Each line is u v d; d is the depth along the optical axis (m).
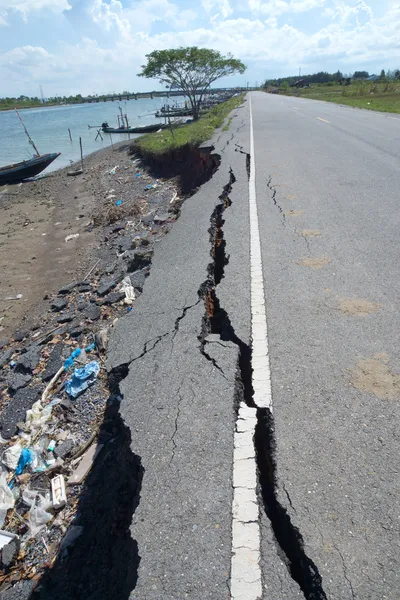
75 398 5.15
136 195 16.84
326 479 2.50
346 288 4.64
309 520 2.28
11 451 4.68
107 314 7.23
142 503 2.49
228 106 37.41
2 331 8.37
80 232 14.17
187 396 3.33
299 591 1.99
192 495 2.50
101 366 5.53
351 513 2.29
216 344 3.96
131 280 8.00
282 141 14.51
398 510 2.29
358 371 3.37
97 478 3.92
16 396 5.64
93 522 3.44
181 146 18.19
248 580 2.04
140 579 2.09
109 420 4.55
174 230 7.41
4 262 12.42
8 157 38.41
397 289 4.53
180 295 5.04
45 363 6.34
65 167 30.23
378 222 6.46
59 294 9.23
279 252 5.75
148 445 2.92
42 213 18.38
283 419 2.97
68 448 4.45
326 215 6.98
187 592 2.02
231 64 36.38
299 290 4.71
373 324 3.95
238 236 6.45
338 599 1.92
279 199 8.05
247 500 2.44
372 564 2.05
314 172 9.82
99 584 2.90
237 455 2.75
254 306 4.48
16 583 3.29
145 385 3.54
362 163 10.34
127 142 36.03
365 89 45.09
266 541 2.21
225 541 2.23
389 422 2.87
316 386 3.26
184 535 2.28
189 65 35.38
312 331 3.95
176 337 4.19
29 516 3.82
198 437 2.92
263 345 3.82
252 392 3.28
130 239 11.26
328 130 16.59
